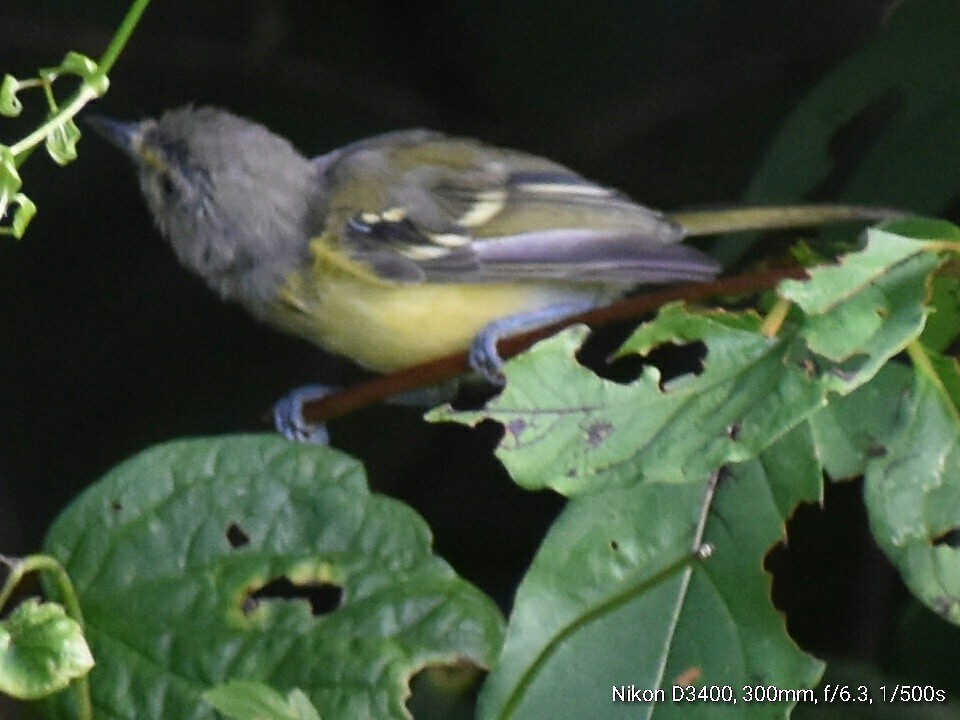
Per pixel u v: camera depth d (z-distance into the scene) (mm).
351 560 2869
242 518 2873
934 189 2924
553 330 2873
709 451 2836
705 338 2844
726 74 3031
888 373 2861
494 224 2945
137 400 3043
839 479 2861
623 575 2863
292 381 3041
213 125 2949
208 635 2869
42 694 2848
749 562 2863
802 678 2859
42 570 2871
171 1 3059
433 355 2945
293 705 2840
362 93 3051
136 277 3051
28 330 3047
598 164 3035
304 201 2949
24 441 3039
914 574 2854
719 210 2945
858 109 2926
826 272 2840
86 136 3047
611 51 3041
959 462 2855
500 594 3002
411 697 2928
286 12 3053
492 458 3020
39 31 3045
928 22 2924
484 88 3047
